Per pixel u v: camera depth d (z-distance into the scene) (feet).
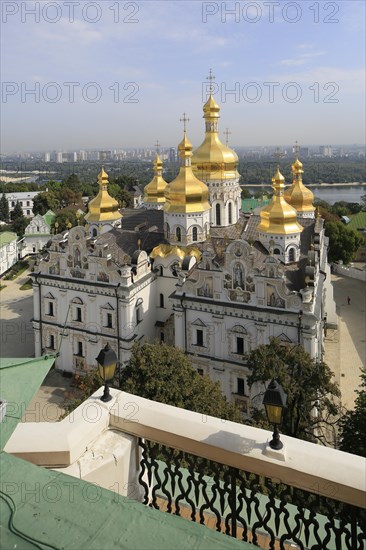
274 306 143.64
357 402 107.96
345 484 27.91
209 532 18.92
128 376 114.83
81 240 177.17
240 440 31.14
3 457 23.39
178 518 19.53
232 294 149.69
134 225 230.68
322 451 29.99
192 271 158.61
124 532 18.90
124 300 169.78
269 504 32.63
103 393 35.81
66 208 488.85
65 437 30.81
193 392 111.24
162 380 109.91
